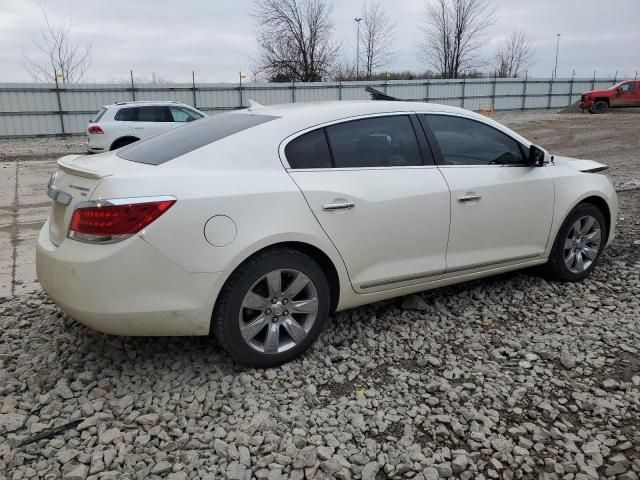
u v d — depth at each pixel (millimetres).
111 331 2891
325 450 2533
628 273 4840
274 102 27609
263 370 3223
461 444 2623
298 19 38906
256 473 2412
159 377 3164
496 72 48969
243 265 3029
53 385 3074
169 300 2871
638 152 14586
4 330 3760
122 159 3309
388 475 2422
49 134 22906
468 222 3848
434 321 3912
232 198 2955
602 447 2586
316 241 3197
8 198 9172
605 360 3371
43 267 3035
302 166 3266
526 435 2682
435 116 3869
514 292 4414
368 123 3576
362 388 3096
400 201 3506
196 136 3396
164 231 2801
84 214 2805
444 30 44625
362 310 4070
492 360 3396
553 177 4305
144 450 2559
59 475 2391
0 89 21672
